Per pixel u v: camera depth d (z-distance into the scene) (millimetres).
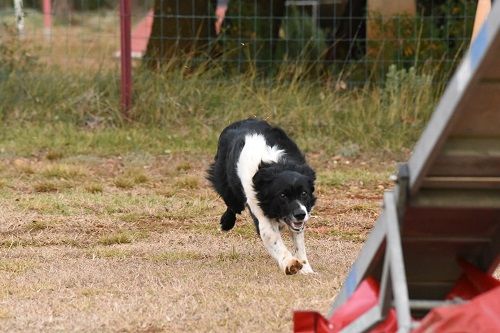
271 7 20078
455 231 6574
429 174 5992
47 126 17641
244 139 10367
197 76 18531
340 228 12297
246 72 18906
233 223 11648
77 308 8227
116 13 22828
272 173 9750
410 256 6867
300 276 9516
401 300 5742
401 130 17438
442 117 5492
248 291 8773
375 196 14305
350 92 18484
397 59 19219
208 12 20031
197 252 10797
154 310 8094
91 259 10531
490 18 5113
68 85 18328
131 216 12719
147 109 18000
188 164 15867
